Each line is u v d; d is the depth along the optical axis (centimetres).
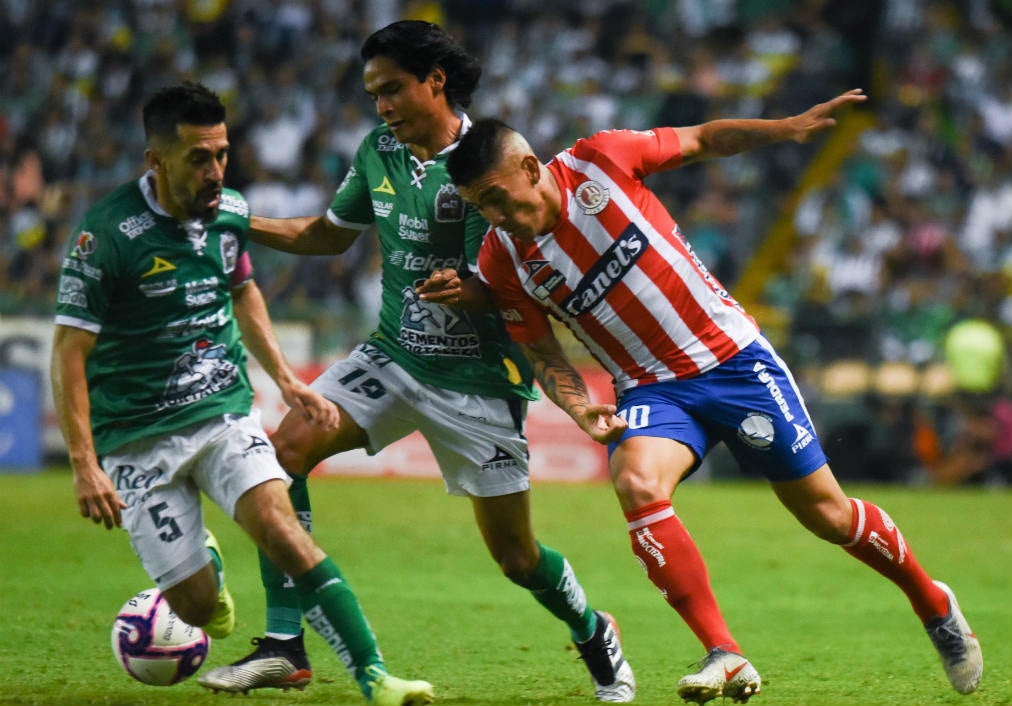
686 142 1803
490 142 1662
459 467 1964
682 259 1758
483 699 1825
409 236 1927
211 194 1594
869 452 5747
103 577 2891
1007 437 5669
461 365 1939
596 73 7144
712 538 3812
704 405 1769
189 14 7444
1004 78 7262
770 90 7081
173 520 1667
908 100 7088
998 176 6850
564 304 1762
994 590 3012
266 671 1789
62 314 1591
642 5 7506
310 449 1928
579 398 1769
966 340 5703
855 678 2022
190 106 1558
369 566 3181
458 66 1888
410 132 1884
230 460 1636
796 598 2872
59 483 4844
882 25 7356
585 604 1884
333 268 6122
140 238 1616
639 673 2089
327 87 7081
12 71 7400
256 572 3036
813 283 6406
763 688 1934
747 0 7431
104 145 6981
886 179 6775
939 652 1867
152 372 1650
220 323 1688
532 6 7488
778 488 1822
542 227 1720
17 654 2069
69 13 7481
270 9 7388
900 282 6356
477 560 3309
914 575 1839
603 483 5347
